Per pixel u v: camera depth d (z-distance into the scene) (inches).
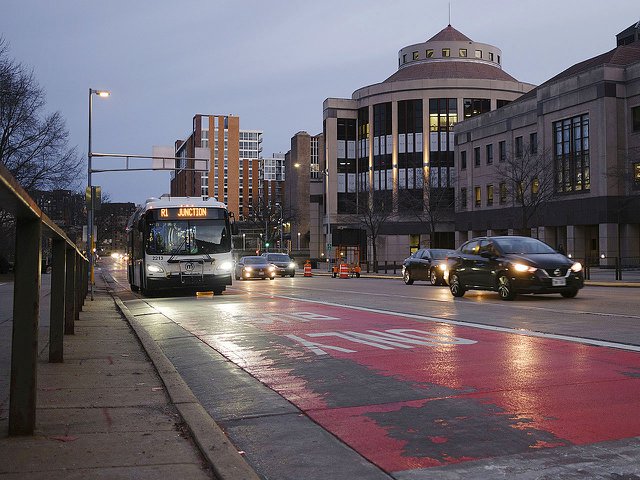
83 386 273.6
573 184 1908.2
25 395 194.2
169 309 688.4
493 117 2316.7
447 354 345.1
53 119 1582.2
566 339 385.7
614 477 161.5
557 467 169.2
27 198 163.0
